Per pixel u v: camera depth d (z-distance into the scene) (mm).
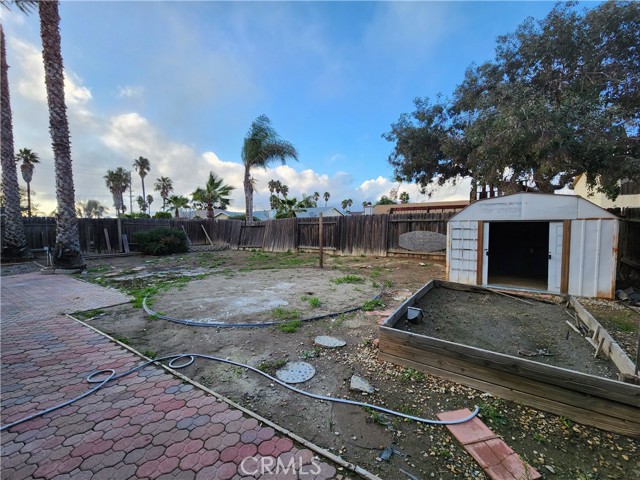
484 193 12148
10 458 1687
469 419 2049
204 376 2664
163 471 1594
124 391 2393
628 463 1673
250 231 15648
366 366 2820
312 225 13000
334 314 4348
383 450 1782
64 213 8477
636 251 5941
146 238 13055
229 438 1857
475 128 8969
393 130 12078
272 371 2754
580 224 5254
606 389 1897
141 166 44031
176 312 4508
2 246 10625
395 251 10711
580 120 7180
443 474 1604
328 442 1852
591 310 4512
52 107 8180
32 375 2645
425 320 3762
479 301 4625
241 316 4297
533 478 1568
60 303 5070
